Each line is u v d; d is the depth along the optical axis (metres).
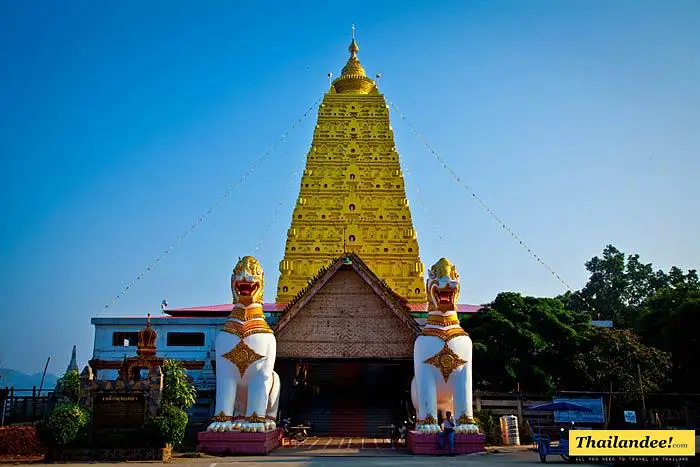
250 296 32.50
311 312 39.94
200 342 45.22
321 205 53.38
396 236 52.41
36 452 28.48
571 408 31.02
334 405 44.75
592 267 87.88
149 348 34.84
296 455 29.53
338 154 55.22
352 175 54.34
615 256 86.44
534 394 38.75
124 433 26.41
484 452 30.17
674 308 46.81
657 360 40.62
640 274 84.81
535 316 45.22
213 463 25.39
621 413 38.84
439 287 32.69
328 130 56.25
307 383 46.59
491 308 46.66
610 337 41.62
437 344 31.81
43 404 40.19
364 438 39.03
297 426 38.81
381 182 54.12
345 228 52.53
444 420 31.50
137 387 27.02
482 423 35.88
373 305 40.06
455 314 32.78
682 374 42.81
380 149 55.38
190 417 42.84
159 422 26.30
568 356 43.44
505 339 43.66
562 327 44.03
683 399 39.28
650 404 39.50
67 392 36.56
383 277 51.31
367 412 42.59
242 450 29.52
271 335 32.19
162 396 28.98
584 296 85.00
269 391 31.77
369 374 47.56
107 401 26.80
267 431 30.41
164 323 45.34
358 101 57.56
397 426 36.78
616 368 39.81
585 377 41.16
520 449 32.97
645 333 47.50
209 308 54.41
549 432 37.84
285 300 50.56
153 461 25.92
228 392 30.92
